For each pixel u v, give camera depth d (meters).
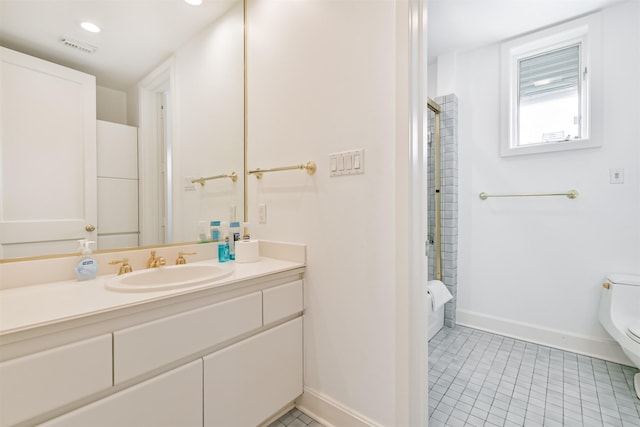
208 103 1.67
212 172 1.68
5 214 1.06
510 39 2.35
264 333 1.31
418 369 1.17
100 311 0.82
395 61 1.17
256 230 1.75
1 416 0.67
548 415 1.44
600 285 2.01
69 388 0.77
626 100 1.90
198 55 1.62
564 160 2.13
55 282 1.13
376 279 1.24
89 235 1.26
